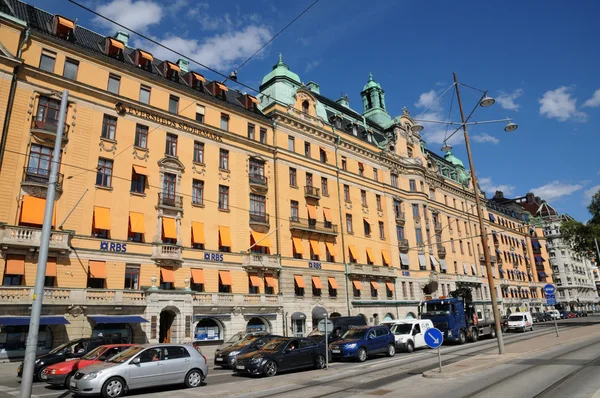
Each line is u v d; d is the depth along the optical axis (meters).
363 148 51.75
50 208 13.29
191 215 34.06
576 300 108.44
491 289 22.52
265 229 39.12
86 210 28.62
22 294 24.16
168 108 34.78
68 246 26.77
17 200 25.89
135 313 28.27
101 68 31.38
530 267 90.56
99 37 34.62
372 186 51.94
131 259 29.86
